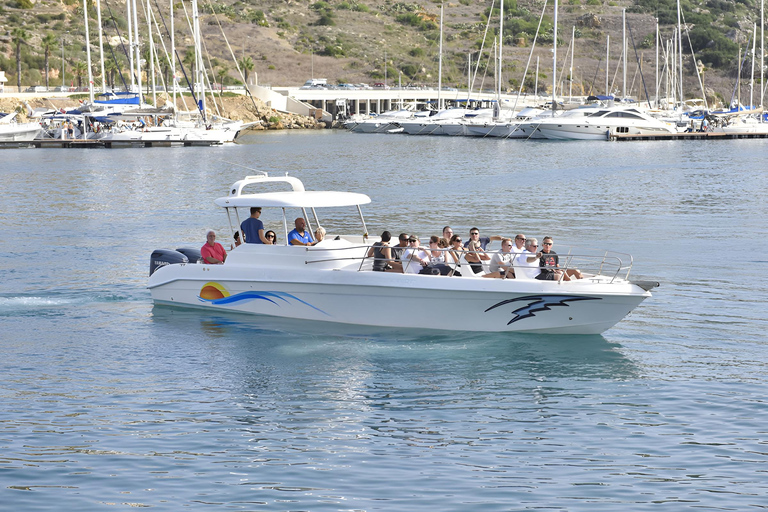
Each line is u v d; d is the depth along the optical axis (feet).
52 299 81.61
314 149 327.26
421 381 58.34
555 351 64.59
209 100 488.02
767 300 79.20
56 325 72.79
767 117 467.11
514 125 391.45
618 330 69.97
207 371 60.64
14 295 83.25
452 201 160.56
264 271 72.95
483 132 411.13
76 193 178.09
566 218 136.15
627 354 63.72
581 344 66.28
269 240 75.20
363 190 182.09
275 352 64.80
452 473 44.34
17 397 55.26
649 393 55.52
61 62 549.13
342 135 446.19
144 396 55.57
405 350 65.00
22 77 520.83
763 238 114.11
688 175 212.64
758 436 48.29
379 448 47.50
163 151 314.55
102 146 336.29
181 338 68.69
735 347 65.00
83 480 43.52
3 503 41.01
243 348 65.87
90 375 59.82
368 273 68.69
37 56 544.62
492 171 227.81
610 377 58.70
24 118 402.52
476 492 42.19
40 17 613.11
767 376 58.23
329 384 57.82
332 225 110.52
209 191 182.39
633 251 104.94
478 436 49.03
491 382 58.03
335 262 71.10
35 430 49.80
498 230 123.34
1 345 66.95
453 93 564.30
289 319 73.05
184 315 75.72
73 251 107.76
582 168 236.02
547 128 376.27
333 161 266.36
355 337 68.28
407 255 69.82
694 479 43.32
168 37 608.19
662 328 70.33
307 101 583.58
